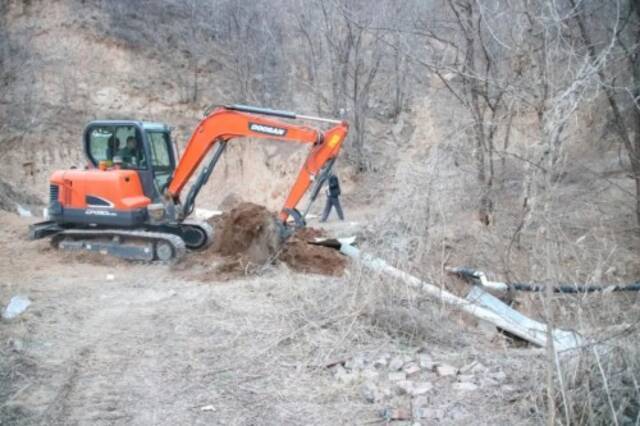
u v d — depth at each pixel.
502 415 4.16
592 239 7.28
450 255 8.14
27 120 23.88
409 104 26.08
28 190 22.39
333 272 8.82
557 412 3.96
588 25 8.45
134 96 25.83
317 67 25.28
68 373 5.16
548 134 3.84
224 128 10.07
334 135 9.25
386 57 25.47
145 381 4.98
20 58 25.12
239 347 5.63
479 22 10.12
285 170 22.92
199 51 27.67
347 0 17.70
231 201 21.64
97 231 10.67
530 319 6.64
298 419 4.29
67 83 25.19
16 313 6.89
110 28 26.80
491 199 9.34
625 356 3.94
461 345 5.74
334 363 5.19
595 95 4.80
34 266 9.95
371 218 11.55
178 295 7.83
